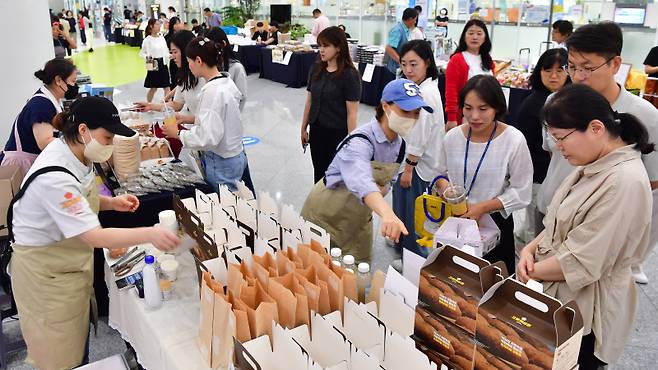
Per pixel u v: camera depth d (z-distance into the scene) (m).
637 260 1.58
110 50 17.62
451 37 8.33
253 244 1.79
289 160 5.64
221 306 1.34
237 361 1.24
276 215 2.02
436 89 3.04
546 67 2.88
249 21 13.02
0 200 2.63
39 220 1.78
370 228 2.28
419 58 3.05
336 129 3.79
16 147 2.95
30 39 3.99
